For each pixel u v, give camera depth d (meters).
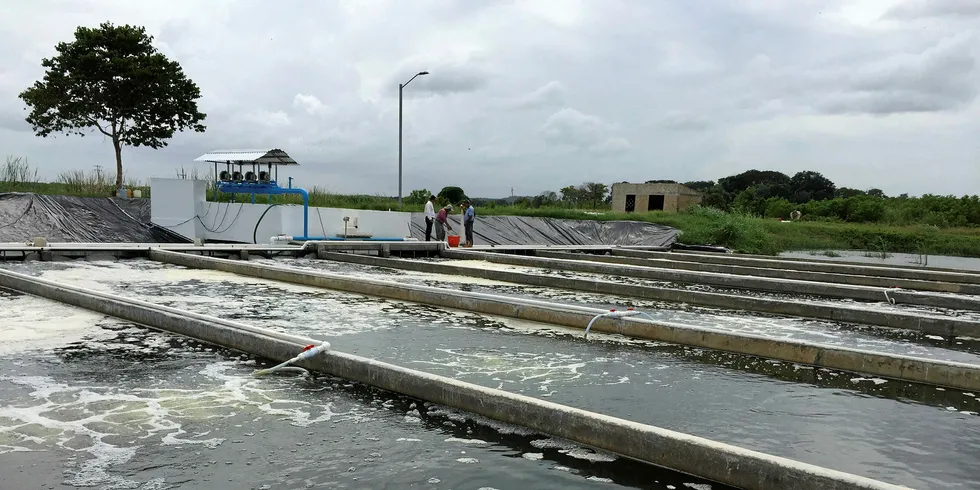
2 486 3.63
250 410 5.07
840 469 4.33
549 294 12.23
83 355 6.64
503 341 7.88
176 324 7.70
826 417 5.39
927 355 7.99
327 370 6.06
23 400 5.19
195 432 4.58
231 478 3.83
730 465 3.85
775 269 16.97
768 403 5.71
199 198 21.31
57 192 23.77
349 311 9.69
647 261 18.95
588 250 23.38
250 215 20.64
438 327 8.62
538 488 3.81
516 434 4.66
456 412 5.09
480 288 12.67
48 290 9.93
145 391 5.51
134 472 3.88
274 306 9.97
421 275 14.83
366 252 19.44
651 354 7.38
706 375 6.56
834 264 19.17
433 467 4.07
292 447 4.35
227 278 13.30
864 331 9.35
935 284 14.95
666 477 4.00
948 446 4.79
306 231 20.45
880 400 5.88
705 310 10.84
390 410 5.13
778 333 9.00
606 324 8.48
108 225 20.12
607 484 3.89
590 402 5.62
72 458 4.07
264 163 20.84
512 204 41.84
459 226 24.56
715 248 25.20
